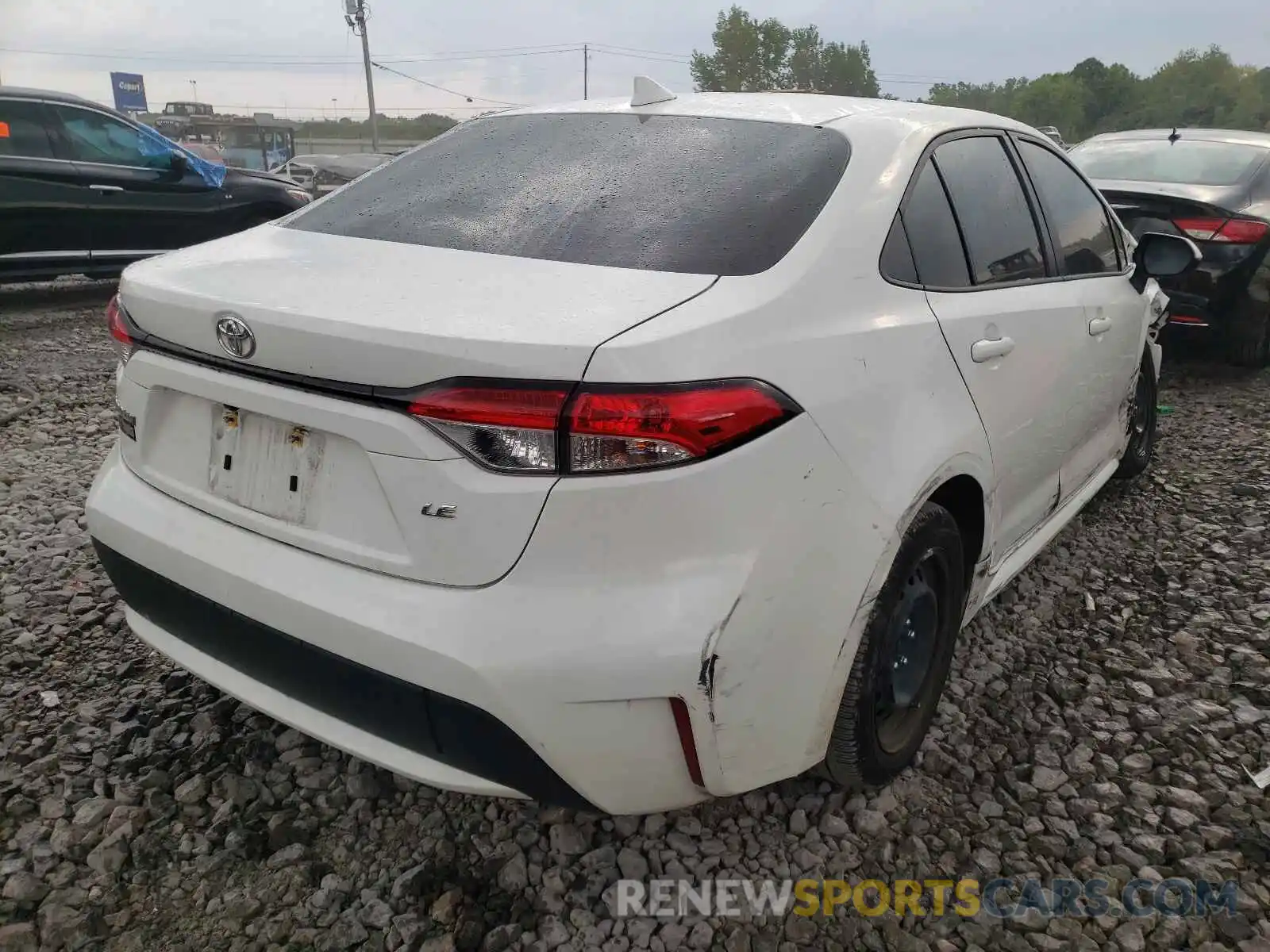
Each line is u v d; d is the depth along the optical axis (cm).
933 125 253
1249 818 228
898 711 232
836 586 186
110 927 194
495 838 220
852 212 211
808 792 235
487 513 164
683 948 193
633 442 160
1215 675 288
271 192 900
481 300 177
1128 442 397
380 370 167
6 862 207
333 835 220
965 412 225
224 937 193
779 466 174
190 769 238
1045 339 271
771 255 196
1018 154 292
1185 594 334
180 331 194
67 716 256
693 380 164
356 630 174
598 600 165
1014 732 261
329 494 183
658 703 168
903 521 198
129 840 214
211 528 200
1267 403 571
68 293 891
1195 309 593
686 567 167
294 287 188
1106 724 264
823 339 189
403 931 194
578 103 283
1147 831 225
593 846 219
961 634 309
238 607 192
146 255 823
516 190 232
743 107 256
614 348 160
